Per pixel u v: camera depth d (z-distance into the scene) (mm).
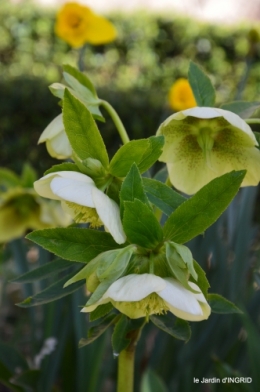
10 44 3084
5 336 1070
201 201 384
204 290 393
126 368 465
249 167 482
